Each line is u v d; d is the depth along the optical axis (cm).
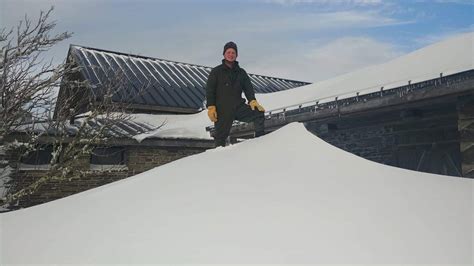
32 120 548
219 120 346
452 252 149
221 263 137
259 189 205
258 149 272
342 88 705
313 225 165
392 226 168
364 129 664
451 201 201
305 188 204
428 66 582
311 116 588
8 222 202
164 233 162
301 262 138
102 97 680
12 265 147
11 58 464
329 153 255
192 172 242
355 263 138
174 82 1312
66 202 228
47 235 174
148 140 848
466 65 469
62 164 562
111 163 836
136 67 1320
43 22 490
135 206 197
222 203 190
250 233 159
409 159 590
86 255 150
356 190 204
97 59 1238
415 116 537
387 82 597
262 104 925
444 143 545
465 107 431
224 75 346
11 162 659
